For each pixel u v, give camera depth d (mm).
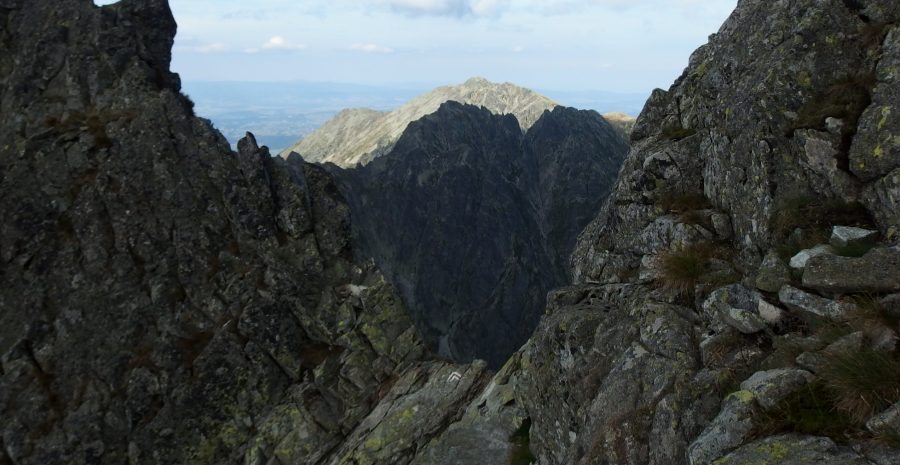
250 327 42062
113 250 44000
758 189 14344
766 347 11234
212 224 45750
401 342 40688
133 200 45344
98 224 44531
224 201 46500
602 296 19016
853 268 10078
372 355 40969
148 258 44281
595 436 13898
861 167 11695
